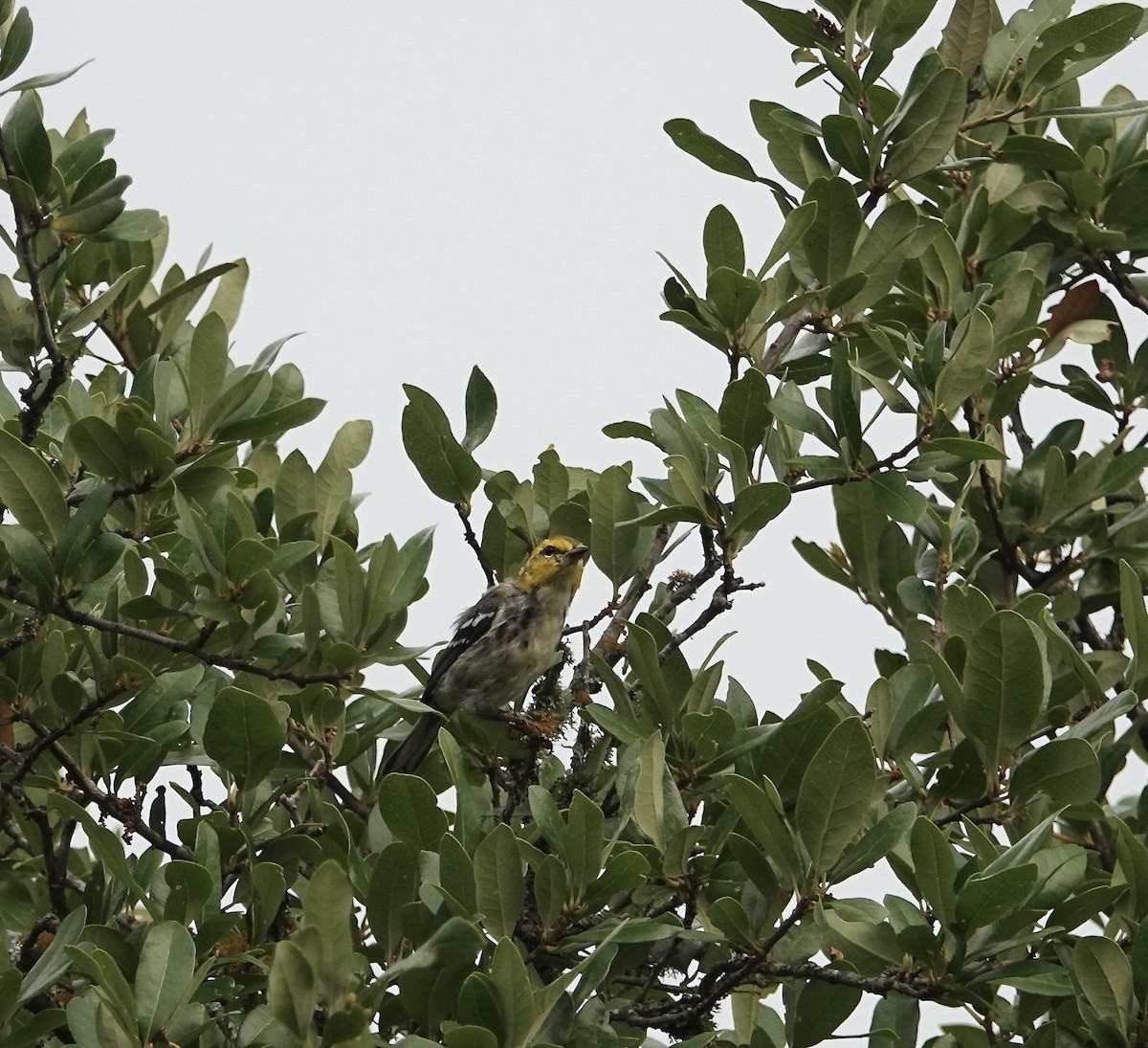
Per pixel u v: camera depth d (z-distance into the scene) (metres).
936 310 12.73
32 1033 8.63
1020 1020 10.26
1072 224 13.90
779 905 9.23
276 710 10.05
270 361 10.88
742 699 10.94
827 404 12.84
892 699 10.40
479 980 7.82
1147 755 13.60
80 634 10.14
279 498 11.36
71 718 10.32
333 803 11.29
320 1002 7.80
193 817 10.60
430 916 8.62
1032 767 9.63
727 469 11.47
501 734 11.39
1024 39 12.66
